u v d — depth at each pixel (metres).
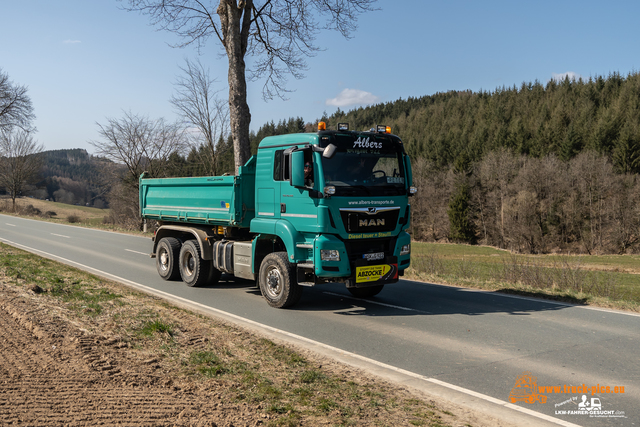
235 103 15.61
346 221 7.70
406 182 8.61
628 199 53.47
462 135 91.75
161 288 10.48
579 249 54.44
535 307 8.68
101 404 3.99
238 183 9.14
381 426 3.83
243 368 5.16
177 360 5.33
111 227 29.16
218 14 15.78
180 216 11.19
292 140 8.10
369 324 7.41
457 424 3.96
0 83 38.31
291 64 17.48
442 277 12.27
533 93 106.25
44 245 18.92
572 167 58.22
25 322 6.56
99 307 7.66
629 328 7.12
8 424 3.56
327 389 4.64
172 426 3.63
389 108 167.25
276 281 8.48
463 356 5.84
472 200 65.00
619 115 75.75
